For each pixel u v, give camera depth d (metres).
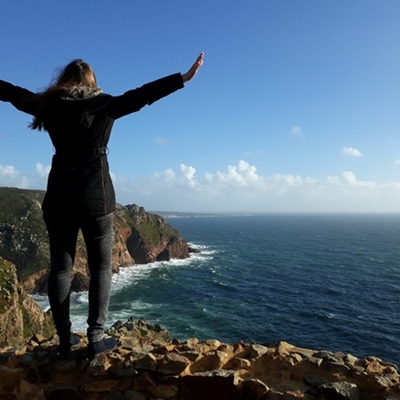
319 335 33.62
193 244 118.69
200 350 3.97
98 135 3.51
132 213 91.12
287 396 3.37
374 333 34.03
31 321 30.14
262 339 32.97
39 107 3.42
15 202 75.88
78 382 3.79
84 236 3.79
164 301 46.94
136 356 3.81
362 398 3.37
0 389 3.89
